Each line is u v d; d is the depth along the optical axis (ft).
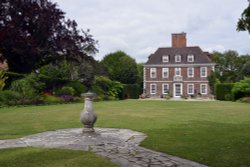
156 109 60.18
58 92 86.74
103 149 22.99
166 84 157.38
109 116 46.29
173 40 160.56
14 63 83.66
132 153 21.79
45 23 75.77
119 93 124.57
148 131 31.24
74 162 19.08
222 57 234.58
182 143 24.99
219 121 40.14
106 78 116.67
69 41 80.02
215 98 122.72
